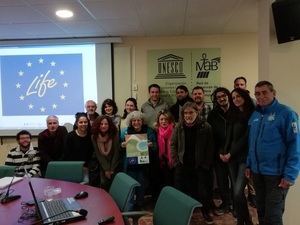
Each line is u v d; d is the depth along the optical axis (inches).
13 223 73.5
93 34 196.5
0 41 207.8
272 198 100.7
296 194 119.7
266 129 102.3
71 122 209.9
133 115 154.6
